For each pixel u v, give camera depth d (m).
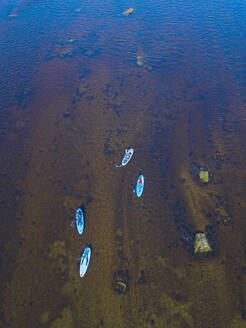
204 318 15.43
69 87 31.53
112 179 22.36
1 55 37.06
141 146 24.86
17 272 17.27
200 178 22.06
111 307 15.84
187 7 47.69
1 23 45.00
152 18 44.78
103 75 33.28
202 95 29.94
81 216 19.83
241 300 15.95
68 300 16.17
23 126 26.88
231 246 18.16
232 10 46.53
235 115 27.30
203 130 25.97
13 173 22.78
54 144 25.12
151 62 35.12
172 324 15.26
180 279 16.84
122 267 17.41
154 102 29.33
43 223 19.61
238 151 23.94
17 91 31.06
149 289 16.47
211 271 17.08
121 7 48.56
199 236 18.48
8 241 18.69
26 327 15.34
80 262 17.64
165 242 18.56
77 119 27.53
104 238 18.80
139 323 15.30
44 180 22.27
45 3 51.47
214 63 34.62
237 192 21.05
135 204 20.70
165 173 22.67
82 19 45.28
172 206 20.50
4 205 20.62
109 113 28.14
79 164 23.47
